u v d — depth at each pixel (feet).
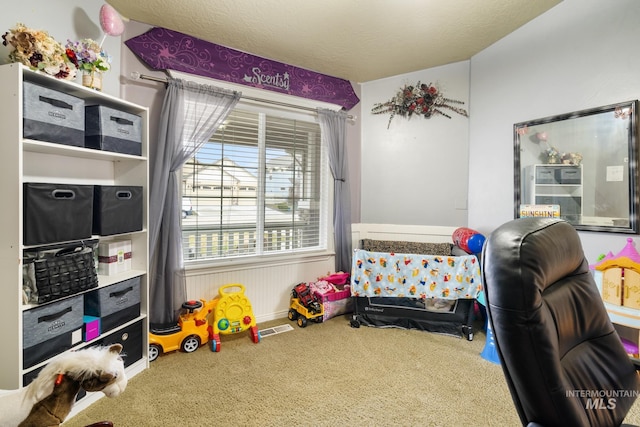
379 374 6.69
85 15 6.72
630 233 6.43
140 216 6.73
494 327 2.54
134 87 7.82
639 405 5.59
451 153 10.54
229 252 9.42
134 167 6.97
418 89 10.93
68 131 5.25
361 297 9.23
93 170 6.73
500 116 9.09
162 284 7.80
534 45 8.10
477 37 8.85
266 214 10.05
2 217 4.60
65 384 3.22
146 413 5.38
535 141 8.13
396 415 5.39
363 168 12.03
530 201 8.26
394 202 11.53
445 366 7.03
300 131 10.77
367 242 10.94
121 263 6.68
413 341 8.30
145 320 6.82
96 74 6.06
